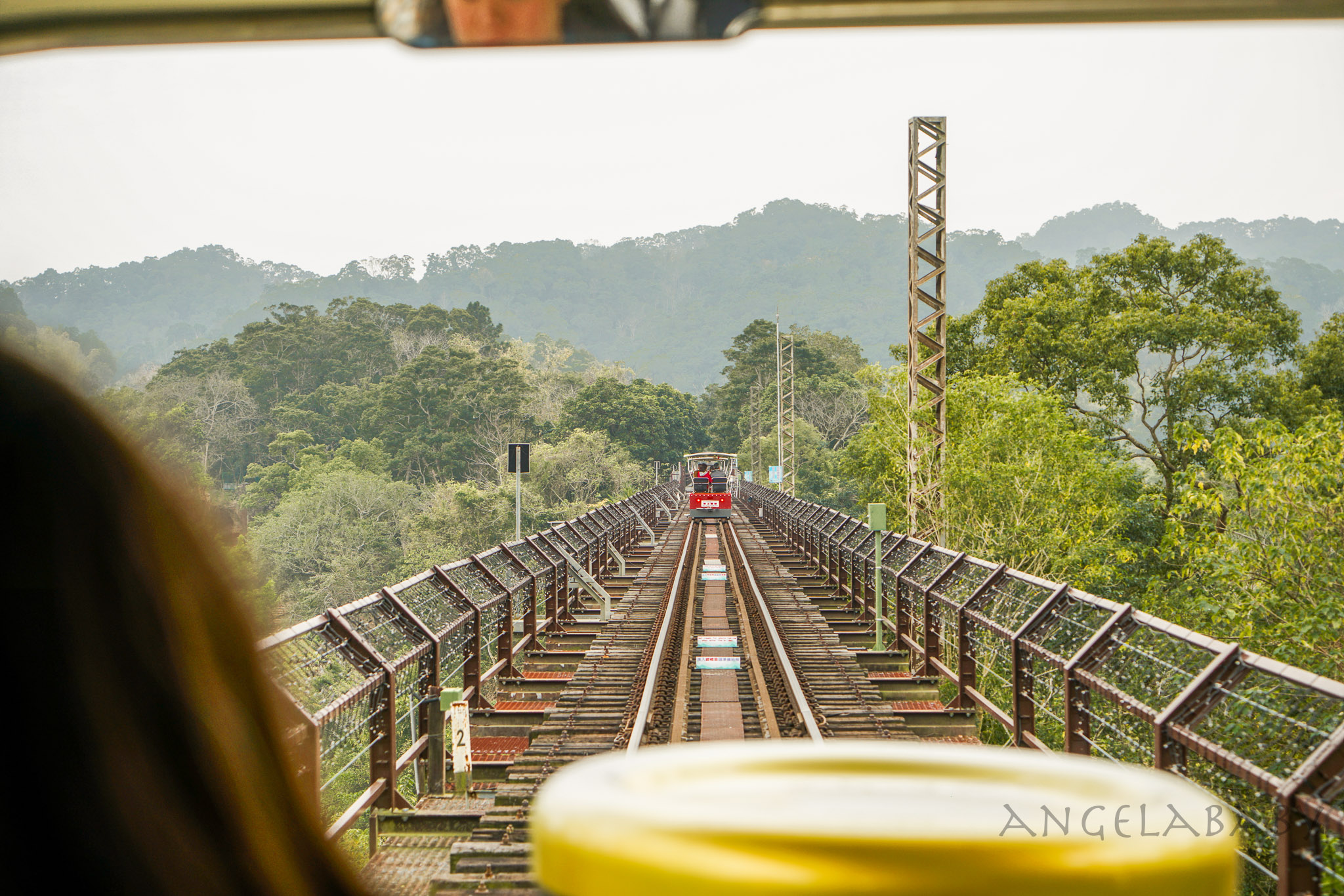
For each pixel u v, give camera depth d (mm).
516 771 8648
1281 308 30391
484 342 112625
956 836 341
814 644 14422
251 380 90125
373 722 7023
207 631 455
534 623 14406
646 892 340
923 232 20688
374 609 7805
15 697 398
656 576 23188
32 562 402
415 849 6969
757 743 504
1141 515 25531
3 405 414
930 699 12047
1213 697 5105
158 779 411
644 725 10055
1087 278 33562
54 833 391
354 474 62312
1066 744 6742
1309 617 12180
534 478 76125
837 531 22000
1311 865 4062
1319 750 4051
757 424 95938
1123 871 349
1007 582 10211
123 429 448
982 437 20688
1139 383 30688
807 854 337
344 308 105938
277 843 455
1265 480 13492
